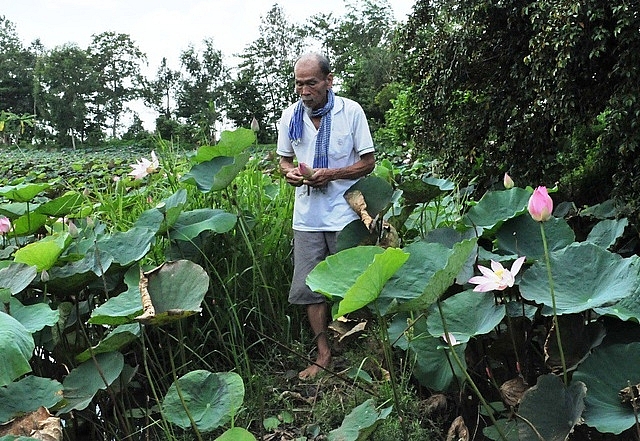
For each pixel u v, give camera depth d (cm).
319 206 324
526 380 258
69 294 283
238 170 318
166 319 201
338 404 282
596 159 473
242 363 325
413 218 417
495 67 536
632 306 214
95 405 281
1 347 197
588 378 202
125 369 259
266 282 363
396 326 282
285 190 429
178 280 225
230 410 215
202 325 340
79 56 4562
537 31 465
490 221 304
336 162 323
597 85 453
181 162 483
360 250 227
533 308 262
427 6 570
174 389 225
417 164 589
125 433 262
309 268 325
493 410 250
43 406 222
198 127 524
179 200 334
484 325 230
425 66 573
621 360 204
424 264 231
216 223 329
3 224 319
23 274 265
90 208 411
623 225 298
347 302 198
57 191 512
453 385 262
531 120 493
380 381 291
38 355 288
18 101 5362
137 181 499
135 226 319
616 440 214
